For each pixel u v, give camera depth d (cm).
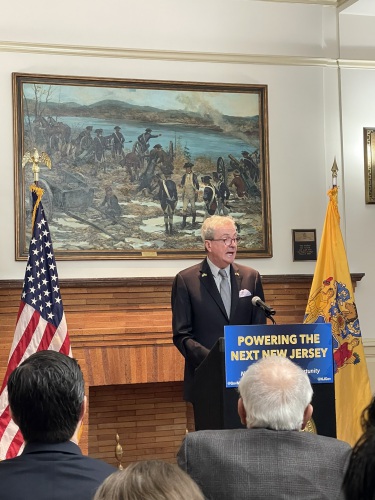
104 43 719
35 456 237
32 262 582
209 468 256
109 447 733
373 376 762
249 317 498
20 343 564
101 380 691
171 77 736
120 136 720
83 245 704
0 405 545
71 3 712
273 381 263
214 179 739
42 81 700
